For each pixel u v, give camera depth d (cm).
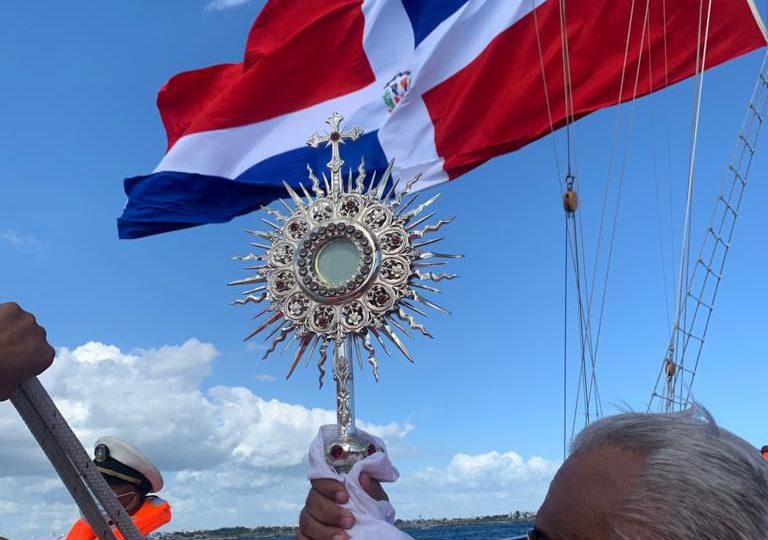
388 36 1013
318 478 256
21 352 174
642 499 158
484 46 937
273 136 1048
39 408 195
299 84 1041
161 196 1047
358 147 999
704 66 847
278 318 356
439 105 956
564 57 848
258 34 1055
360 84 1020
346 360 331
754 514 155
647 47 870
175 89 1119
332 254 344
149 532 536
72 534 500
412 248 342
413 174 959
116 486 536
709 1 791
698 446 160
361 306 337
